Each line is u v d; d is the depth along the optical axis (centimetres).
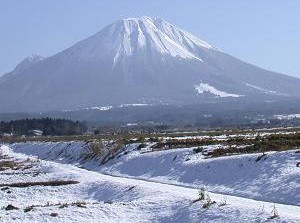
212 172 4225
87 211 3069
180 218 2802
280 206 2830
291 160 3800
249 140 5825
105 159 6638
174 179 4512
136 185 3856
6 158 8525
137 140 7219
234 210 2669
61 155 8625
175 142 6462
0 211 3180
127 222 2873
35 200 3850
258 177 3719
